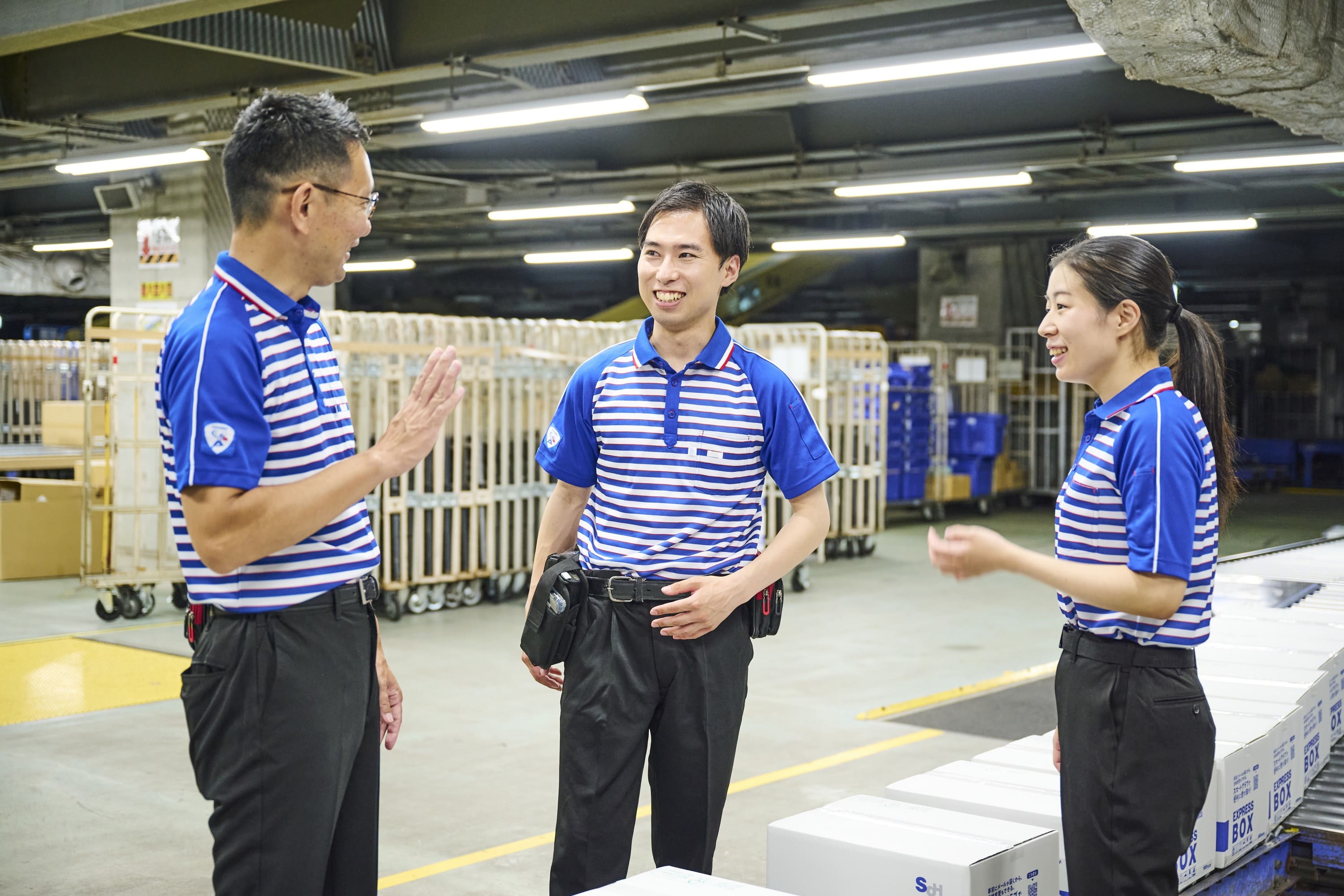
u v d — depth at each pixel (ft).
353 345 27.86
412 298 91.35
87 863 13.32
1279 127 35.68
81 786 16.17
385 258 73.31
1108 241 7.14
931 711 20.66
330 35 28.89
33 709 20.36
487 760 17.61
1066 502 7.17
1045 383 61.87
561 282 94.58
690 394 8.18
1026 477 60.80
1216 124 35.58
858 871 7.70
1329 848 10.45
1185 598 6.94
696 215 8.07
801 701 21.26
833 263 75.41
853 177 42.80
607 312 67.15
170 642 26.09
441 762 17.51
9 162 43.24
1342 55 20.27
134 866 13.25
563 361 32.76
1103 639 7.07
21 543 34.37
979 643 26.71
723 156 43.21
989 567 6.65
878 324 91.61
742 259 8.31
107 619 28.30
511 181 48.62
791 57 28.66
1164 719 6.89
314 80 30.99
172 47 33.32
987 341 63.87
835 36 28.27
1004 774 9.83
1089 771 7.07
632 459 8.20
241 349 6.15
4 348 60.59
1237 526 52.90
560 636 8.17
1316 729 11.65
